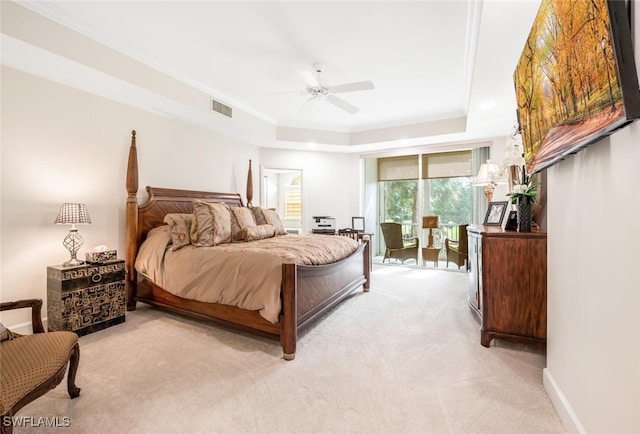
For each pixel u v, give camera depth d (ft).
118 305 9.35
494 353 7.32
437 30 8.33
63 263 9.07
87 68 8.49
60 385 6.00
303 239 12.15
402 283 14.60
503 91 10.48
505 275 7.45
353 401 5.49
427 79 11.44
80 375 6.37
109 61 8.94
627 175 3.20
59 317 8.14
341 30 8.36
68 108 9.58
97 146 10.34
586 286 4.16
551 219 5.64
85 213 9.04
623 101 2.68
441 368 6.63
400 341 8.05
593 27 3.06
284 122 16.96
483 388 5.86
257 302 7.57
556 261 5.33
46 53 7.68
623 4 2.65
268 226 13.24
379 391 5.79
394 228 18.62
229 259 8.52
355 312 10.37
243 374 6.43
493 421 4.93
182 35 8.64
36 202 8.84
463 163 17.81
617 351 3.39
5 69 8.26
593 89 3.23
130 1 7.22
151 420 5.01
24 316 8.59
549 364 5.72
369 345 7.82
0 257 8.17
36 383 4.13
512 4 6.13
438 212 18.72
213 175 15.17
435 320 9.60
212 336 8.44
